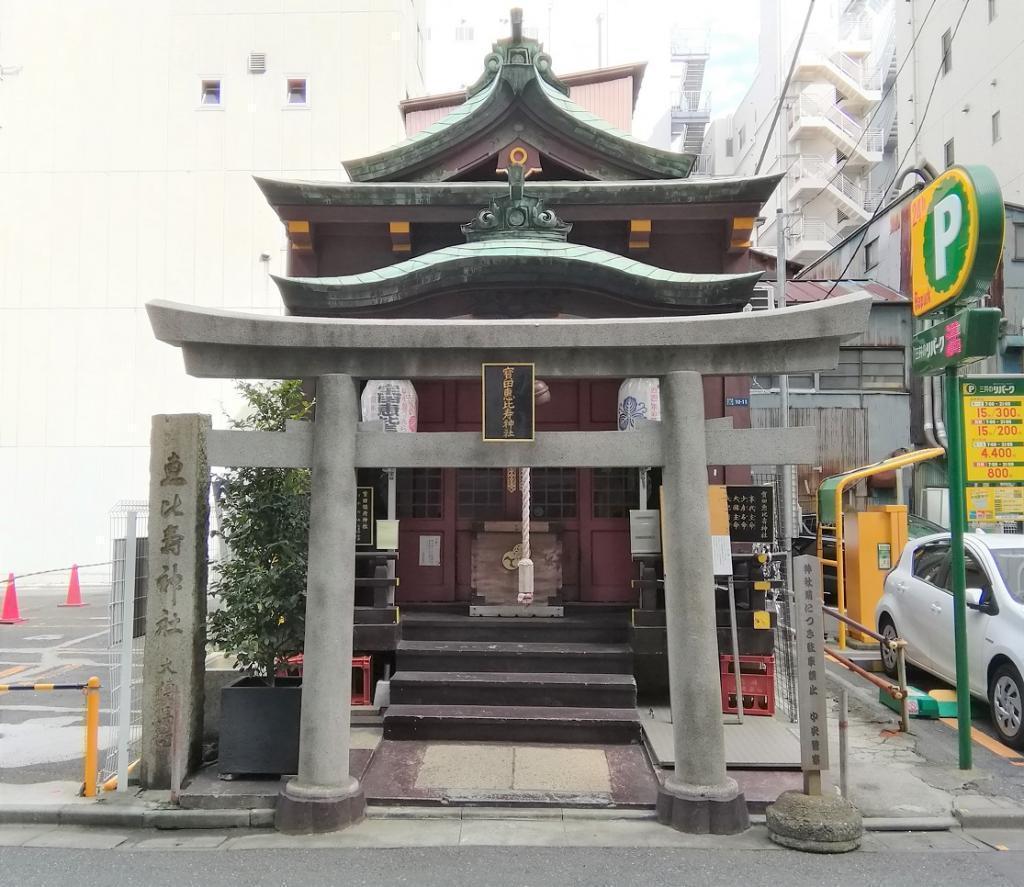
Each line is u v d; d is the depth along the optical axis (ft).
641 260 27.99
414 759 19.83
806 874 14.82
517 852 15.66
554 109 26.66
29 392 62.80
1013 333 57.31
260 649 18.95
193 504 18.52
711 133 127.03
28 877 14.76
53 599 55.88
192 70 66.08
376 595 23.88
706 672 16.90
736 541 23.94
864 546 35.47
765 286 49.06
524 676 22.44
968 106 70.33
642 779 18.66
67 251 63.98
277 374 17.53
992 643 23.40
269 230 64.85
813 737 16.85
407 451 17.37
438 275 23.06
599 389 27.07
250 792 17.57
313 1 66.85
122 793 18.21
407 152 27.02
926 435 55.47
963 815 17.29
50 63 65.51
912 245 22.65
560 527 26.11
